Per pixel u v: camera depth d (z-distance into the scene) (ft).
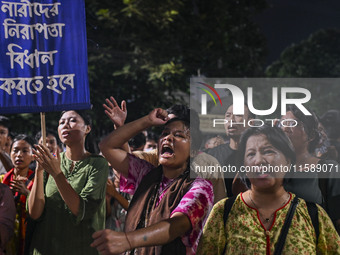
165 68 45.29
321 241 11.14
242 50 57.16
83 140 16.51
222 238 11.46
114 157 14.11
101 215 16.33
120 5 45.78
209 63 54.65
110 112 15.03
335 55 70.64
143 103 48.55
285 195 11.49
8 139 23.81
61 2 15.39
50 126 42.39
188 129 13.46
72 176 16.08
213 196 12.84
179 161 13.26
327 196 14.76
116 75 46.65
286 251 10.87
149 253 12.82
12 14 15.10
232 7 57.93
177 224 11.83
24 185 17.40
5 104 14.89
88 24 44.78
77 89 15.33
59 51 15.31
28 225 16.03
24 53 15.14
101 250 11.12
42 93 15.19
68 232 15.67
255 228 11.17
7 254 17.44
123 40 47.39
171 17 45.55
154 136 26.91
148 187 13.56
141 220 13.25
